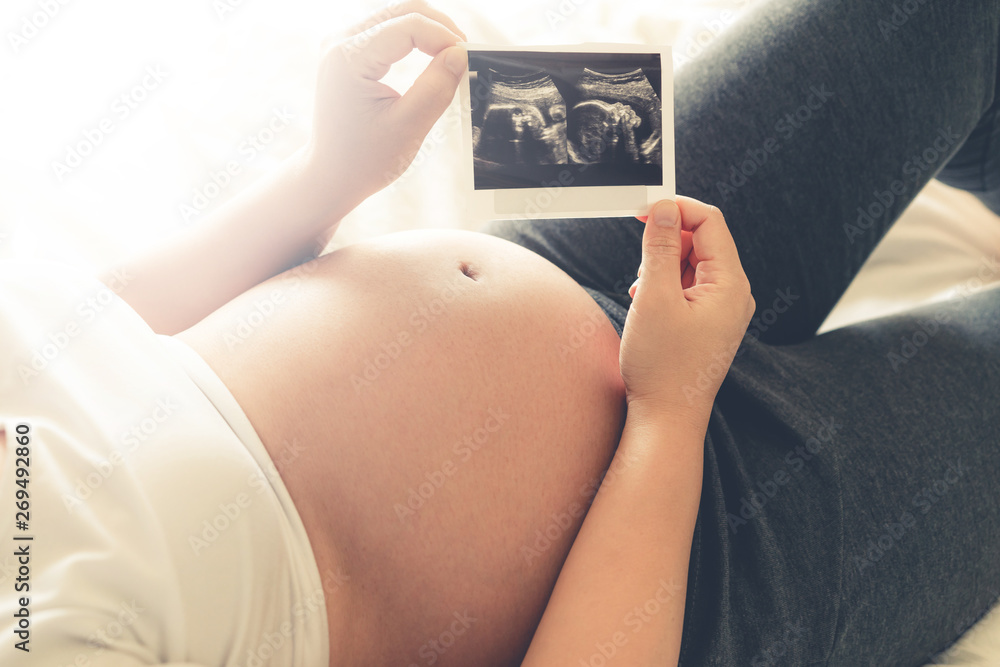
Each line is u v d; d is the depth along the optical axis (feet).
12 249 3.72
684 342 2.31
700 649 2.32
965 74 3.04
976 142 3.42
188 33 4.73
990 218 4.31
